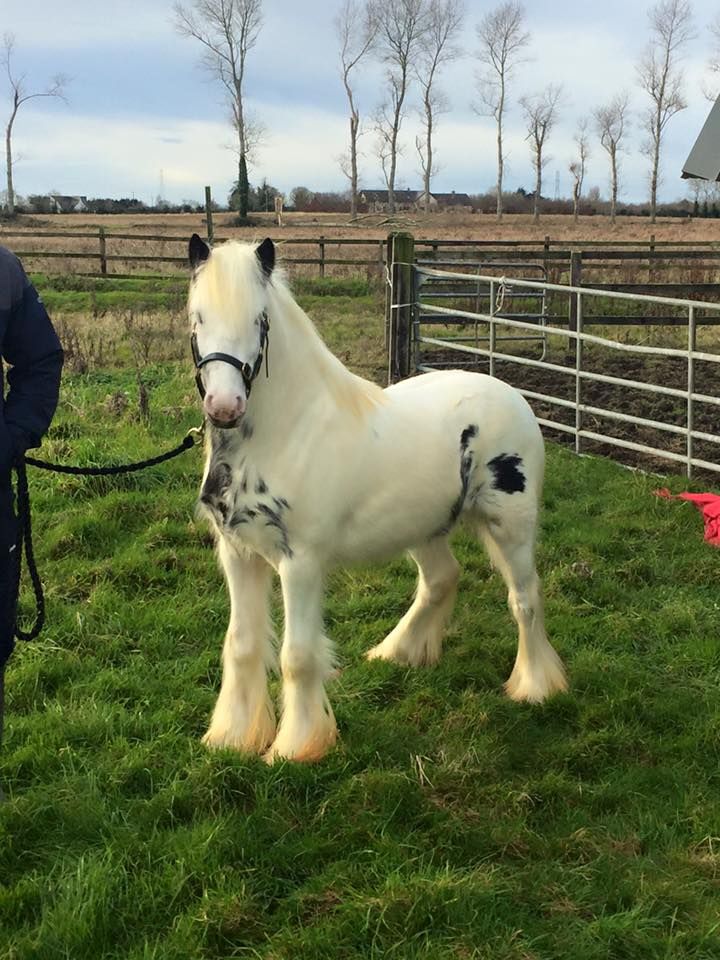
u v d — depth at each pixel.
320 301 17.50
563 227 49.53
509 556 4.06
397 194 76.19
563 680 4.11
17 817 3.03
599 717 3.88
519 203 74.69
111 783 3.26
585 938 2.64
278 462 3.32
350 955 2.53
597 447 8.09
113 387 9.53
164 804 3.12
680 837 3.14
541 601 4.13
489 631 4.71
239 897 2.69
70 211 68.31
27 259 21.00
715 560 5.52
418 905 2.64
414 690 4.09
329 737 3.54
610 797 3.34
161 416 8.09
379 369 10.73
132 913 2.67
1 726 3.20
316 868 2.91
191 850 2.86
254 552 3.57
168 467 6.64
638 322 12.98
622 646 4.59
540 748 3.69
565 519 6.18
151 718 3.74
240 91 58.56
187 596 4.87
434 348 12.93
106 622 4.56
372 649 4.44
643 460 7.70
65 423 7.60
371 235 34.56
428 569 4.24
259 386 3.25
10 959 2.50
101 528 5.53
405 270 9.45
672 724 3.88
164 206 69.94
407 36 61.47
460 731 3.73
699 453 7.85
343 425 3.45
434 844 3.03
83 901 2.65
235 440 3.33
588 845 3.06
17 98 58.88
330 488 3.39
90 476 6.23
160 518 5.82
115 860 2.86
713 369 11.43
